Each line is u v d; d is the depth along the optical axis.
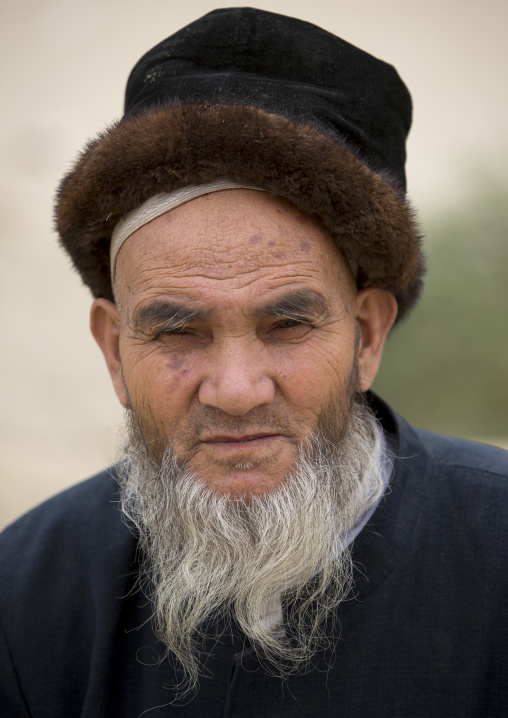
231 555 1.50
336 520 1.54
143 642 1.67
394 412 1.77
